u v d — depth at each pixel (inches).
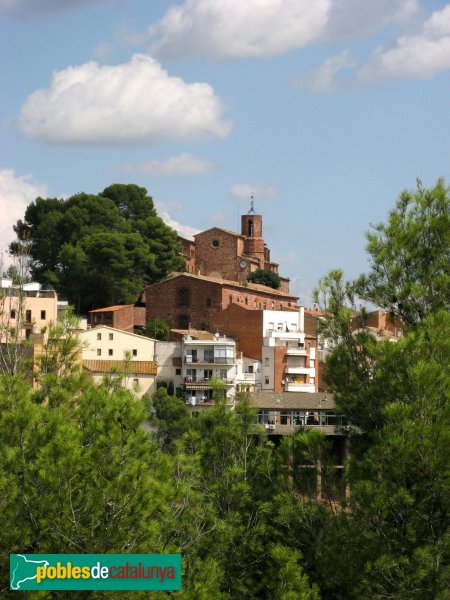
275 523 3457.2
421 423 2992.1
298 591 3144.7
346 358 3412.9
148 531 2999.5
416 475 3048.7
